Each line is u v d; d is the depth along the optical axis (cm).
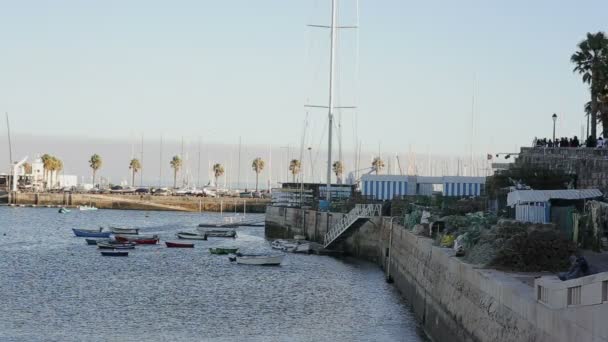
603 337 2327
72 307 6419
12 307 6375
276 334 5397
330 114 14250
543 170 7412
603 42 9088
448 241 5459
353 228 10812
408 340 5219
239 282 8112
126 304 6612
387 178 13238
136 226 17212
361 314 6197
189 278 8406
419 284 5972
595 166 7088
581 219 5316
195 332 5447
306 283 8075
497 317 3422
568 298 2595
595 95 9094
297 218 13562
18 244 12506
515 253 4062
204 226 14988
